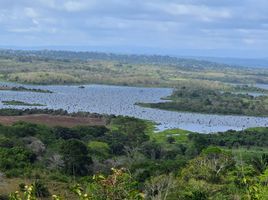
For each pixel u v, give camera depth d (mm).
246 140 136500
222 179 52531
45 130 114500
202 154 62000
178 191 43719
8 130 106000
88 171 78875
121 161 88812
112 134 124125
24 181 64875
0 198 55000
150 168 71188
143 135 126938
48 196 53875
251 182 17016
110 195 11906
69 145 79062
